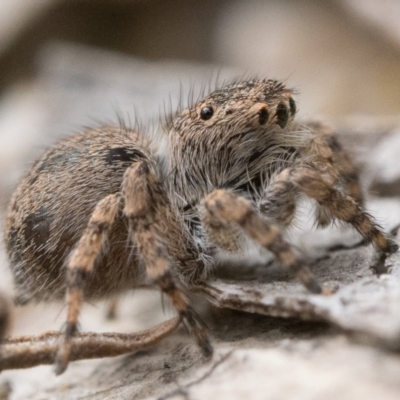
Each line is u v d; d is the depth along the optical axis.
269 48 0.06
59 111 0.05
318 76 0.06
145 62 0.06
